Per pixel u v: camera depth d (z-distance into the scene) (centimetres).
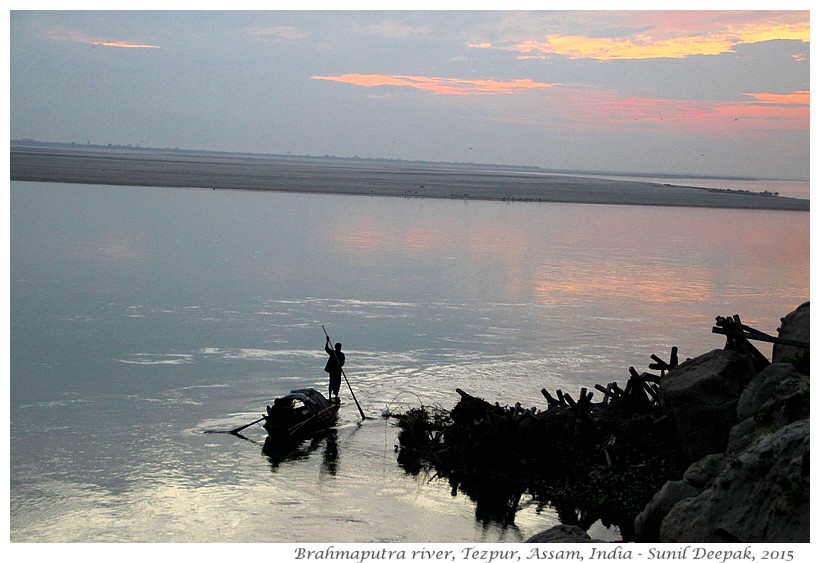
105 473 1467
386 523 1343
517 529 1341
